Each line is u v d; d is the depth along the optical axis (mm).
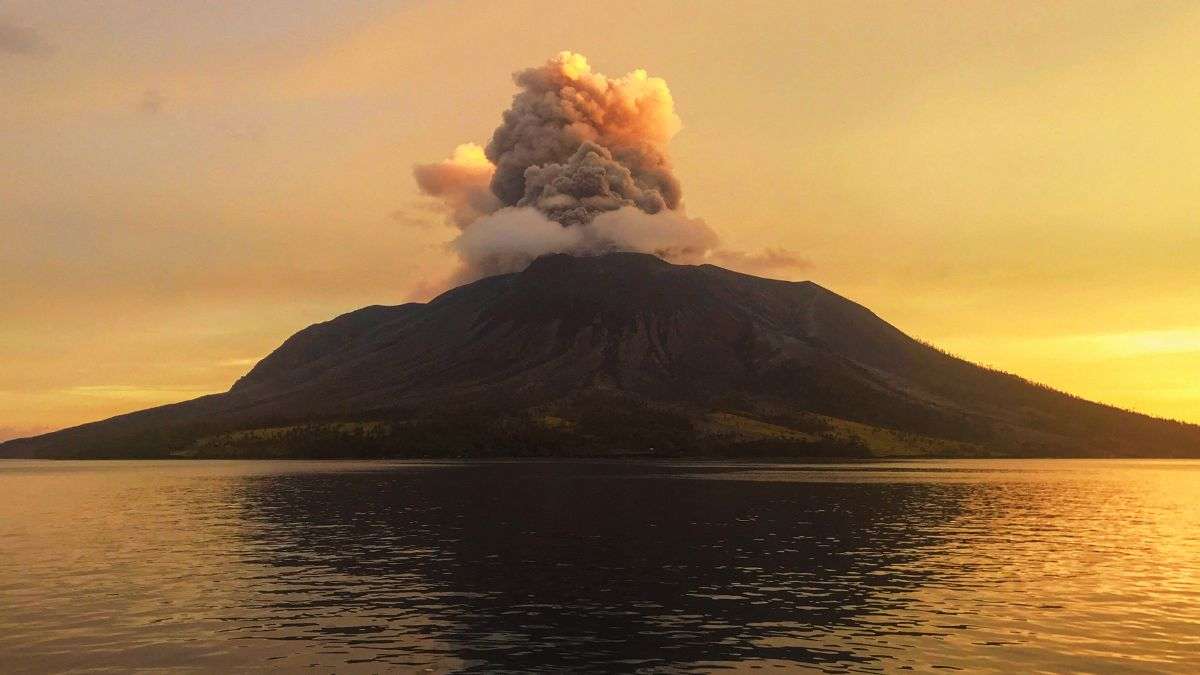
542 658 35094
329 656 35406
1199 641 37781
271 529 80438
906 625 40719
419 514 94312
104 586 50969
